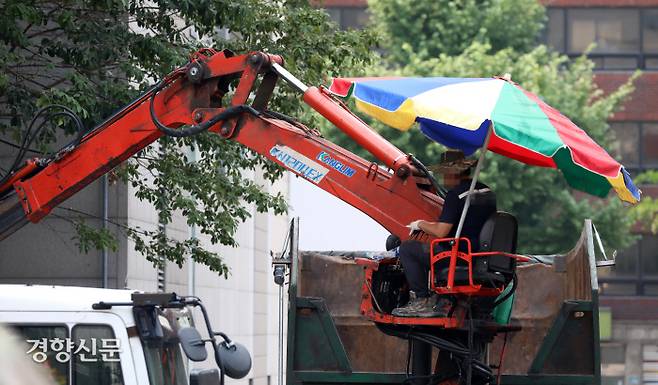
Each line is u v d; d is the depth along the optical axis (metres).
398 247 25.53
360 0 132.75
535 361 24.20
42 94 34.31
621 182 22.33
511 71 95.81
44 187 26.69
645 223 118.62
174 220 51.12
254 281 69.62
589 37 133.12
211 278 58.31
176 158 39.47
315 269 28.08
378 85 22.47
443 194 24.70
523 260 27.80
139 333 21.97
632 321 128.88
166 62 36.47
